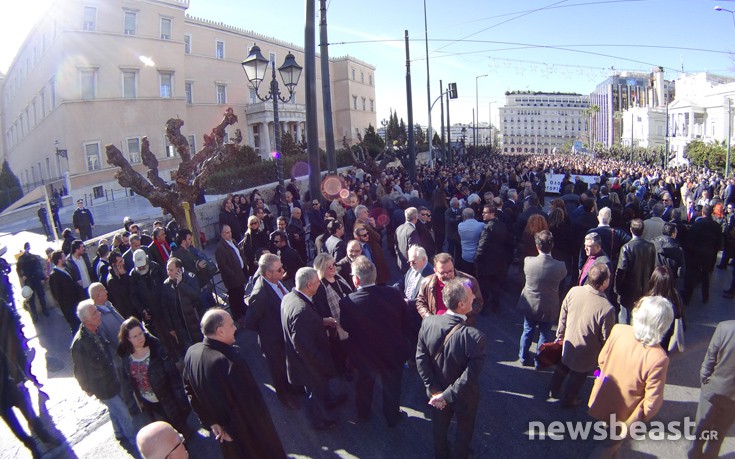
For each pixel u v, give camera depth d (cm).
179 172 918
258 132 4638
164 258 791
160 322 577
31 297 903
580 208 779
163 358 451
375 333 448
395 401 460
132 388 450
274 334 511
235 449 348
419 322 561
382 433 460
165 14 3394
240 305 756
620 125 10606
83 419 541
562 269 529
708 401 351
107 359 463
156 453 261
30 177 4144
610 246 669
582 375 457
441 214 1036
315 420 466
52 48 3027
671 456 408
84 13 2970
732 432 430
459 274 519
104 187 3034
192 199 937
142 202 2577
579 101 15888
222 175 1877
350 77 6078
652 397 323
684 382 518
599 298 435
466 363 361
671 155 5519
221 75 4222
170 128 912
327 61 1221
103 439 497
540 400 498
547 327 545
